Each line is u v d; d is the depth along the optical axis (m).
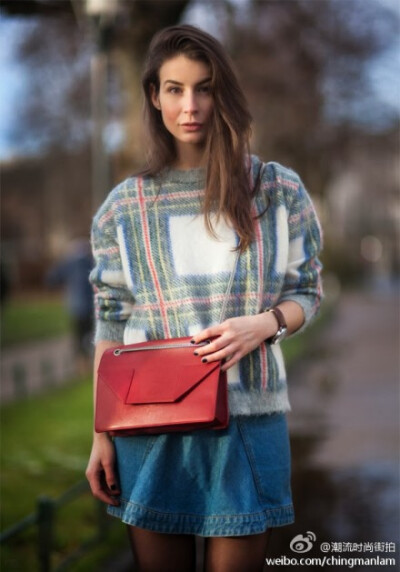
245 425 2.18
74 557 4.38
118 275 2.32
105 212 2.33
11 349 16.98
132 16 8.93
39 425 8.60
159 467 2.17
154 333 2.22
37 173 35.22
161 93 2.24
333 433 8.14
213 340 2.11
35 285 35.50
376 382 11.99
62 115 23.98
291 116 15.91
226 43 12.48
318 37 14.28
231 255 2.19
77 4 8.98
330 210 35.47
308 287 2.32
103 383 2.16
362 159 21.80
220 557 2.15
